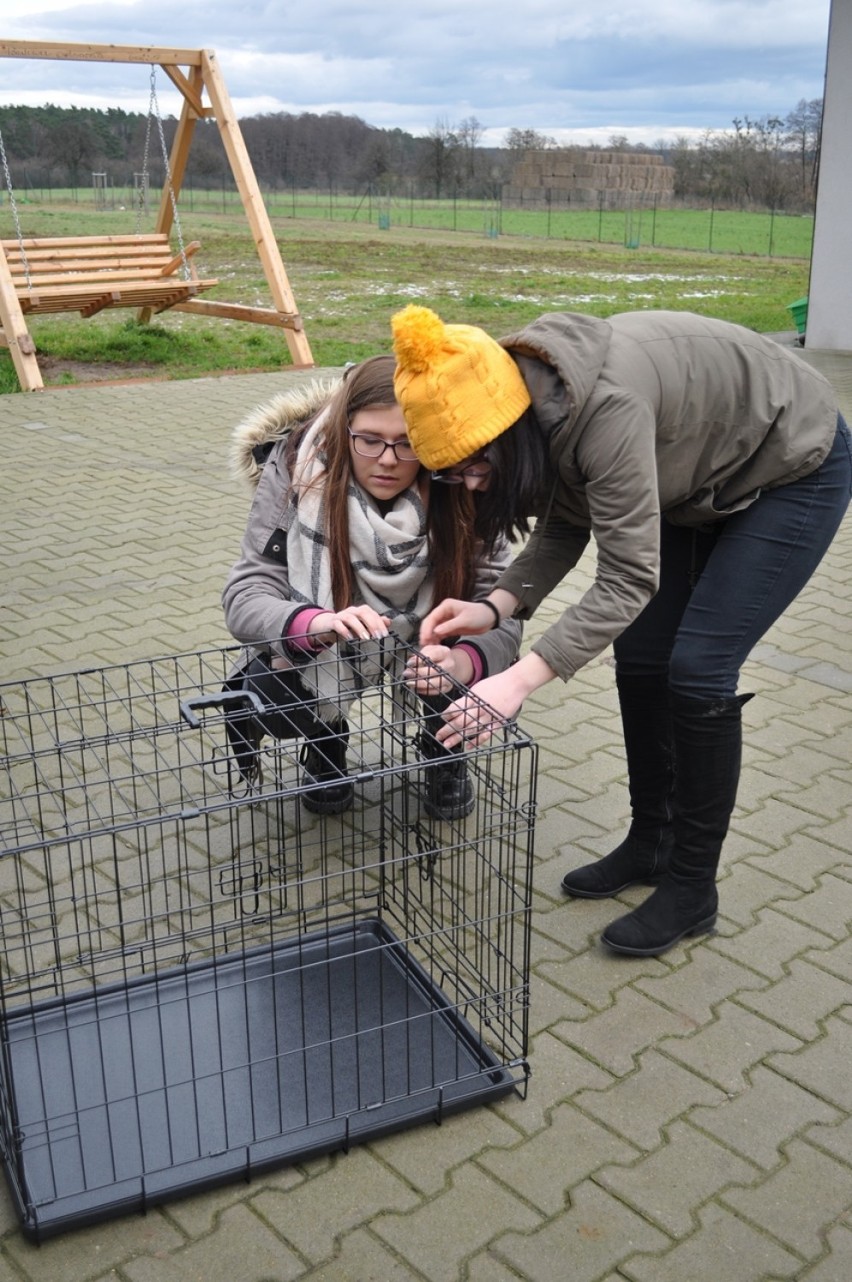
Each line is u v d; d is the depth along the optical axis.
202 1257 1.98
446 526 2.88
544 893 2.99
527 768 3.60
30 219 25.31
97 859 3.06
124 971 2.30
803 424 2.39
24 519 5.96
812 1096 2.35
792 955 2.77
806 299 11.97
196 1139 2.16
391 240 24.12
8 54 9.41
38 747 3.57
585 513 2.39
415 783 2.93
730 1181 2.15
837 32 10.52
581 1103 2.33
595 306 14.59
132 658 4.26
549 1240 2.02
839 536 6.09
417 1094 2.28
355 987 2.46
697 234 28.66
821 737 3.82
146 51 9.79
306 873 3.02
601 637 2.25
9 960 2.66
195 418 8.30
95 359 10.95
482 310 13.98
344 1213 2.07
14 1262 1.97
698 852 2.70
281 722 2.98
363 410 2.73
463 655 2.66
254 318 10.50
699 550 2.68
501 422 2.06
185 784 3.40
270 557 2.97
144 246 10.67
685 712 2.55
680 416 2.26
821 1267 1.98
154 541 5.63
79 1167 2.09
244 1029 2.45
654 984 2.67
